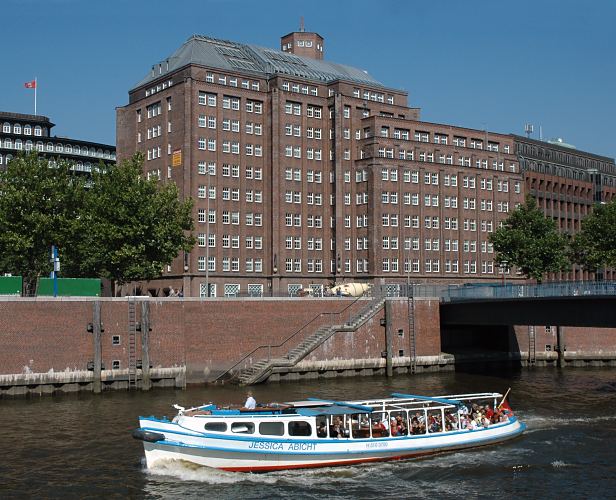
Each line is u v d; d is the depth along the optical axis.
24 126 161.62
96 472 39.75
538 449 45.47
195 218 96.12
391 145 108.12
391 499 36.56
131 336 67.12
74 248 79.19
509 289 74.06
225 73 103.62
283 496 36.84
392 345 79.56
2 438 46.41
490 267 117.62
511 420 48.81
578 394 65.06
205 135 98.00
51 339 64.06
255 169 102.31
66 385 64.50
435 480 39.62
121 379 66.44
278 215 101.69
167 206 80.94
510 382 72.81
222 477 39.78
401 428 44.34
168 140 100.50
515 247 99.31
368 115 110.81
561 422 52.66
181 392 65.31
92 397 62.12
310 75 113.69
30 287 80.56
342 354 76.62
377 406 45.12
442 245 111.00
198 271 96.12
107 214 78.06
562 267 99.50
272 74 107.00
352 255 106.31
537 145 135.88
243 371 72.69
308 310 77.50
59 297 64.56
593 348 88.44
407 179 107.69
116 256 76.69
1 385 62.03
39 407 56.97
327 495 37.09
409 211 107.62
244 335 73.31
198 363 70.50
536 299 69.12
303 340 76.94
